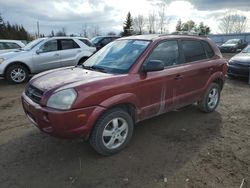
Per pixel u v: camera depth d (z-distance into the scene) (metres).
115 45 4.36
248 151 3.62
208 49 5.03
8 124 4.59
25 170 3.09
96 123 3.20
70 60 9.28
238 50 27.48
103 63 4.00
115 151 3.47
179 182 2.88
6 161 3.29
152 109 3.88
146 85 3.65
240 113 5.30
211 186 2.82
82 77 3.42
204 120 4.84
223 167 3.20
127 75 3.47
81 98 2.96
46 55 8.79
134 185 2.83
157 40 3.98
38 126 3.16
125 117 3.48
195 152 3.57
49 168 3.14
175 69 4.12
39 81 3.50
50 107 2.96
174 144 3.80
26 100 3.37
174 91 4.17
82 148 3.64
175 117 4.96
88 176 2.98
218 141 3.93
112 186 2.81
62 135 2.98
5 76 8.41
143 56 3.71
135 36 4.41
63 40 9.23
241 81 8.99
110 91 3.21
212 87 5.09
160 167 3.18
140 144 3.79
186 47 4.50
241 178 2.97
